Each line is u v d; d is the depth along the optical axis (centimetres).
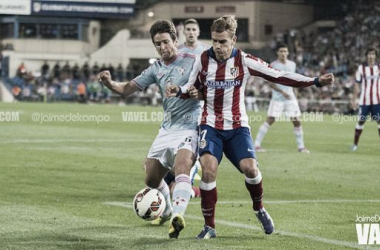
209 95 2111
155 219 2178
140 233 2155
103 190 3025
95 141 5309
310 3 13762
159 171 2245
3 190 2966
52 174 3484
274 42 13212
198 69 2114
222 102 2108
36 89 12181
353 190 3158
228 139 2109
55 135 5744
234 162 2117
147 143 5219
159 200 2152
